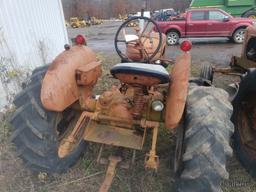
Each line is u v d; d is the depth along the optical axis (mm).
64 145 2264
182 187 1955
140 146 2271
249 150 2791
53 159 2393
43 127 2246
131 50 2965
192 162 1869
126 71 1965
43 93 2086
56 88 2104
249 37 4133
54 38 6828
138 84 2070
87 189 2500
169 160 2820
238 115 2990
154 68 1983
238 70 4438
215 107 2025
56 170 2480
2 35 4320
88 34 18141
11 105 4066
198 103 2070
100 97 2430
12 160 2865
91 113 2354
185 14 12531
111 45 12281
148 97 2301
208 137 1884
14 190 2486
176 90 1974
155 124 2236
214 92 2168
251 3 15289
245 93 2949
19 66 4664
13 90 4297
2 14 4387
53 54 6598
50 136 2281
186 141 1967
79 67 2326
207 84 2832
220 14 12305
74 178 2611
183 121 2240
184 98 1947
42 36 5973
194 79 2869
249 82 2848
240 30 12141
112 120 2318
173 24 12430
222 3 15648
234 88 3643
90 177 2627
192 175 1863
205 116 1965
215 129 1905
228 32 12273
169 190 2477
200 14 12398
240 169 2809
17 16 4867
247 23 12055
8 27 4531
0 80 4070
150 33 3271
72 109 2504
